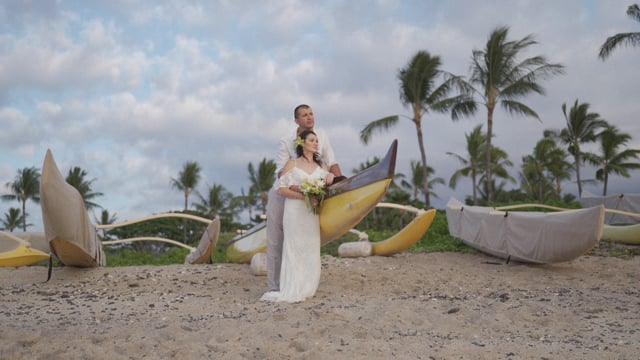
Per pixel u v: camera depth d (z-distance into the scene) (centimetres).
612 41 2073
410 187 4144
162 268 819
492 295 630
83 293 642
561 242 789
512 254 880
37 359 317
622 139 3534
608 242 1147
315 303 554
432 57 2500
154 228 4284
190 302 569
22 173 4212
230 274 779
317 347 352
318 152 619
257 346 358
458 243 1125
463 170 3738
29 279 736
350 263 863
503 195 4831
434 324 461
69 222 687
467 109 2514
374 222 3878
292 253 586
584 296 610
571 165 3928
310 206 586
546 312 514
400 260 920
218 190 4462
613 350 354
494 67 2411
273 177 4172
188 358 328
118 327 420
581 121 3469
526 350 354
